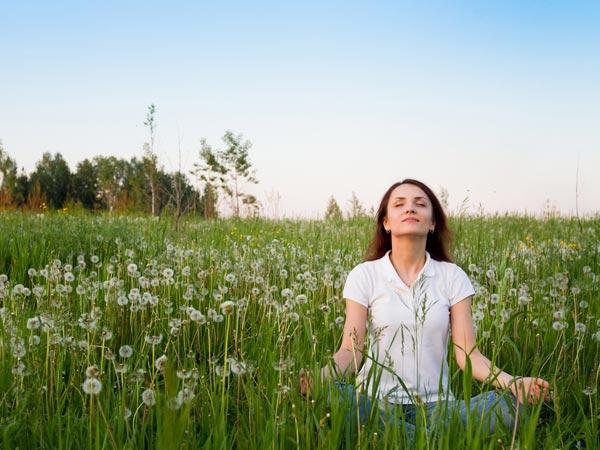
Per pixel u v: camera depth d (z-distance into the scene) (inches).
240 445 103.8
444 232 150.9
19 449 105.0
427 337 133.8
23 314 150.9
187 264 242.5
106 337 130.9
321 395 109.7
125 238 325.1
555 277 194.1
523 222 464.8
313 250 313.0
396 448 97.4
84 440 107.3
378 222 151.4
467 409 99.9
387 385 131.0
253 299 192.7
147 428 116.9
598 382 144.9
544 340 163.5
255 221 454.3
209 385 128.7
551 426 124.5
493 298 173.3
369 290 139.3
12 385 115.0
